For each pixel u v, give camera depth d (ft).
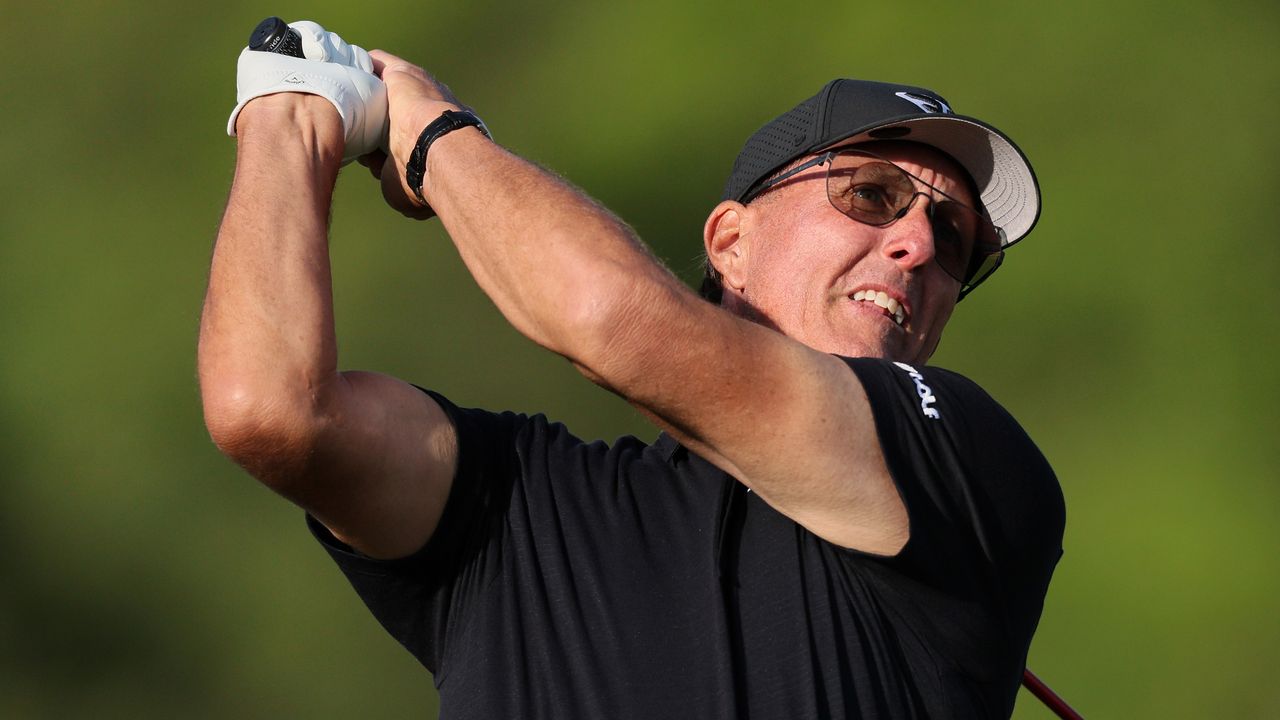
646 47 206.59
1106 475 176.24
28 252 206.90
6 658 181.68
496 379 182.09
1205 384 178.91
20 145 215.72
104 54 221.25
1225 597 168.55
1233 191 186.80
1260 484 174.60
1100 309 181.98
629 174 202.80
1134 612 168.66
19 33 222.07
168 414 193.16
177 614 181.27
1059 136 191.83
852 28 200.13
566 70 209.46
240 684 175.94
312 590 177.27
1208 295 182.91
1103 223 186.19
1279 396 178.60
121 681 181.78
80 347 198.90
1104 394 179.11
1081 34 194.80
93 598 184.14
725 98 202.39
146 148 216.74
